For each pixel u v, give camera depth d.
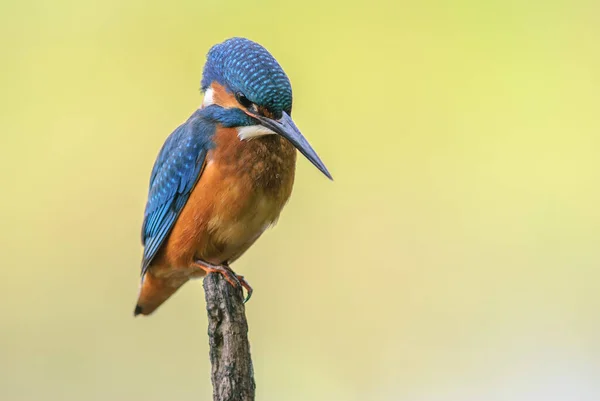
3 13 15.43
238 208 8.53
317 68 15.59
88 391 12.62
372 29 15.88
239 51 8.48
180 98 14.84
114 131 14.71
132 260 13.57
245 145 8.44
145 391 12.59
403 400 12.73
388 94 15.46
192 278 9.48
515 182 14.87
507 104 15.61
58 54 15.29
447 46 15.73
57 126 14.84
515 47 15.89
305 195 14.02
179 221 8.78
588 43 16.06
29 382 12.66
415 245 13.95
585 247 14.51
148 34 15.28
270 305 13.06
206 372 12.63
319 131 15.28
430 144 15.11
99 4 15.41
